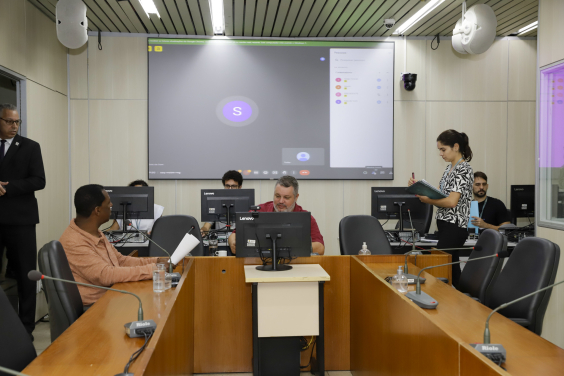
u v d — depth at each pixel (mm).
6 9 3641
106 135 5023
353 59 5160
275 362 2461
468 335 1547
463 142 3096
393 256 2758
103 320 1646
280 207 2918
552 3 3209
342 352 2703
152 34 5023
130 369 1226
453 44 3881
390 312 1926
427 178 5254
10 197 3072
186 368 2139
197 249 3258
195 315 2646
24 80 3947
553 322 3131
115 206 3619
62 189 4766
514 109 5309
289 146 5133
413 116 5238
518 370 1270
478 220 4055
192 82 5039
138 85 5043
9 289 3363
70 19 3436
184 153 5043
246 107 5090
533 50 5297
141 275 2240
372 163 5199
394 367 1866
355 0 4176
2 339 1352
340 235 3221
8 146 3150
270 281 2270
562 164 3215
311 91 5137
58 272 1774
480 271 2445
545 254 2033
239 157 5094
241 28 4871
